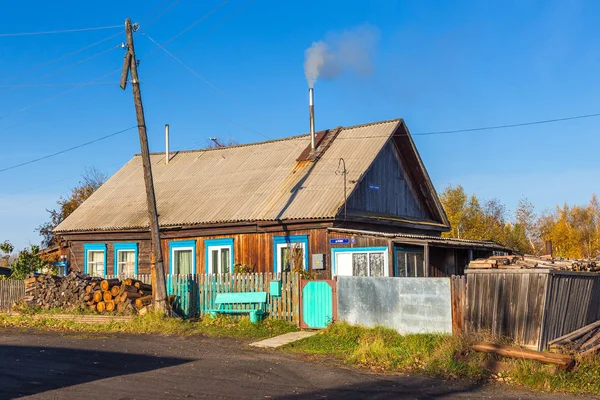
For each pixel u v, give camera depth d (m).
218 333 17.89
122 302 20.77
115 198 30.41
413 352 14.02
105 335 18.05
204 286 20.64
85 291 21.66
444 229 29.53
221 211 24.78
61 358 14.21
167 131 32.53
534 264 15.31
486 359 13.04
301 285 18.31
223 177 28.17
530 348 13.52
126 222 27.22
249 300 19.23
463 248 22.81
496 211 57.06
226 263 24.56
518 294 13.83
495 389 11.52
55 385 11.23
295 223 22.52
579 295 14.84
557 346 13.12
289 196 23.86
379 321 16.36
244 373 12.41
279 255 22.97
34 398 10.21
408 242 19.73
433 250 22.92
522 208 58.59
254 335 17.47
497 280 14.18
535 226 59.38
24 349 15.68
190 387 11.07
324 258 21.73
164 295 20.08
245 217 23.48
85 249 28.84
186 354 14.72
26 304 22.53
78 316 20.59
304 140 28.45
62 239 30.06
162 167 32.06
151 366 13.13
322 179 24.28
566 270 14.20
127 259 27.70
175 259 26.11
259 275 19.53
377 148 24.94
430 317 15.34
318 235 22.06
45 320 20.75
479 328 14.28
